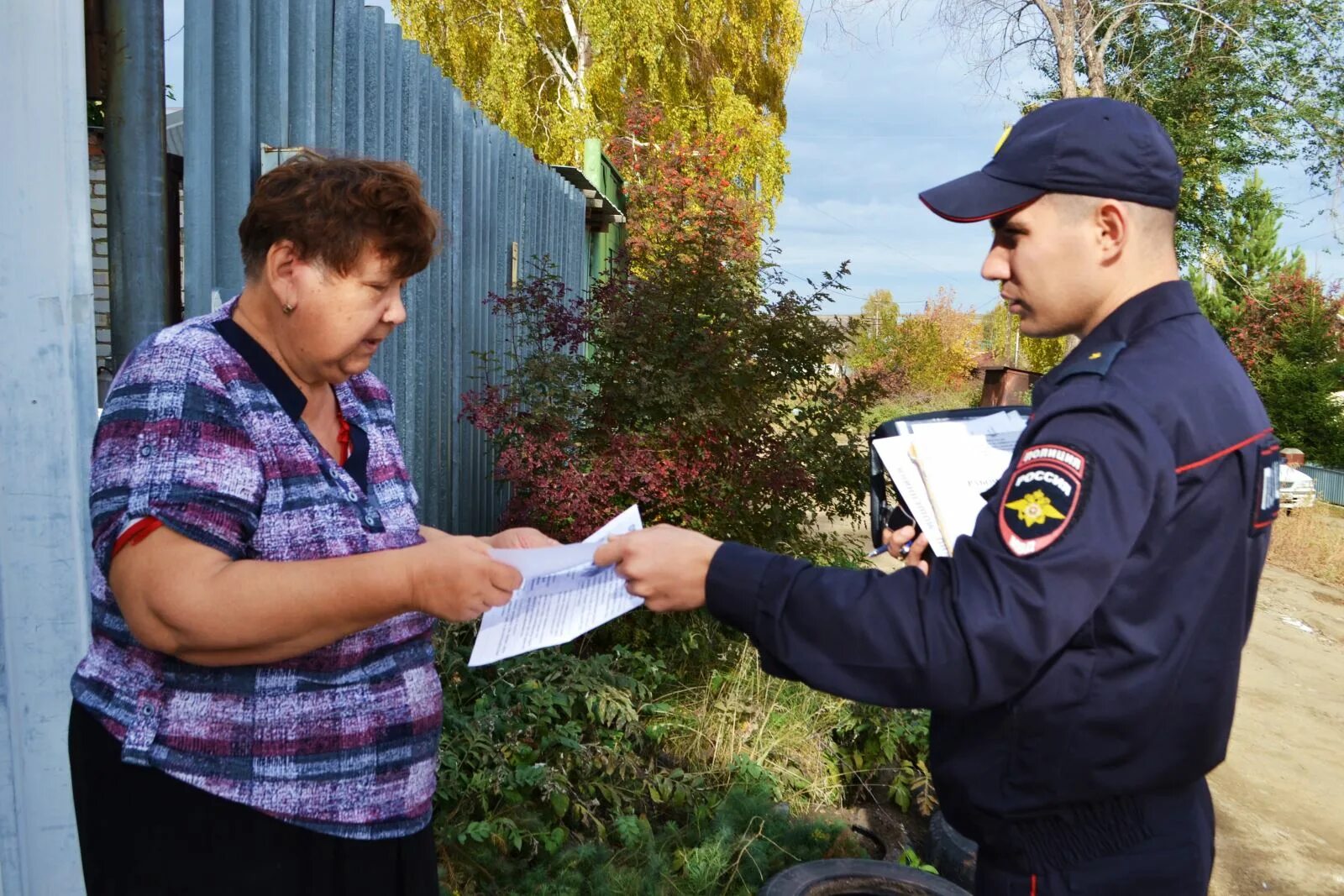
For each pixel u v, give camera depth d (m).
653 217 11.97
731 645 4.67
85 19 2.38
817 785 3.94
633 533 1.44
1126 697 1.28
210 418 1.36
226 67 2.87
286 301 1.42
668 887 2.97
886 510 1.92
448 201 5.19
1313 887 3.87
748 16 19.86
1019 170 1.42
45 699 2.09
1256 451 1.32
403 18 18.59
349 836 1.49
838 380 5.99
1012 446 1.71
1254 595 1.39
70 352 2.08
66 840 2.13
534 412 4.78
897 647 1.26
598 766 3.50
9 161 1.96
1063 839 1.38
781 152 19.92
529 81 19.17
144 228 2.49
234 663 1.36
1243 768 5.00
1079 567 1.21
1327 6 15.18
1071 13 15.04
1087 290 1.42
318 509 1.46
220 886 1.42
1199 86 16.27
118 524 1.31
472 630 4.03
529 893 2.90
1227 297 18.38
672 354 5.02
